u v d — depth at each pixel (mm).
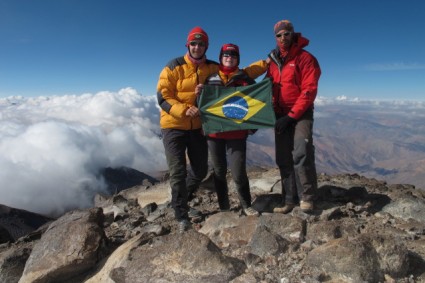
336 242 2188
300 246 2480
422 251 2471
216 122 3158
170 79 3191
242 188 3266
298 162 3039
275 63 3242
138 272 2305
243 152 3211
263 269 2236
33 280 2551
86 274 2660
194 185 3568
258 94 3158
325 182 4328
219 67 3291
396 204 3318
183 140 3232
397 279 2092
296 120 3076
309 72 3039
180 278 2193
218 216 3131
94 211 3066
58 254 2643
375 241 2191
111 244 3021
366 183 4547
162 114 3260
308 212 3062
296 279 2086
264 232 2529
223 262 2244
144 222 3744
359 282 1992
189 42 3129
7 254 2957
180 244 2383
